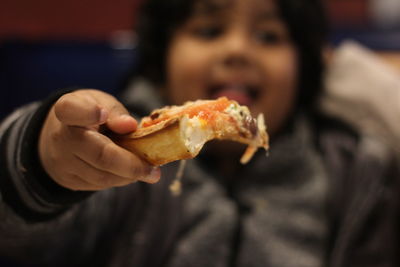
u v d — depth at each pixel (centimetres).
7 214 25
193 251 36
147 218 36
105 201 33
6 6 59
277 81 39
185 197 38
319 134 44
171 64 40
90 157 19
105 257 36
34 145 23
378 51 53
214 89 39
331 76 45
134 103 41
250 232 37
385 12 65
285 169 39
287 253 36
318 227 38
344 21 65
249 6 38
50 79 52
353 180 40
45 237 28
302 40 42
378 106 42
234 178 40
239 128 21
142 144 19
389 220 40
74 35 61
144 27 43
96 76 52
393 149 42
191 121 20
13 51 51
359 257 38
